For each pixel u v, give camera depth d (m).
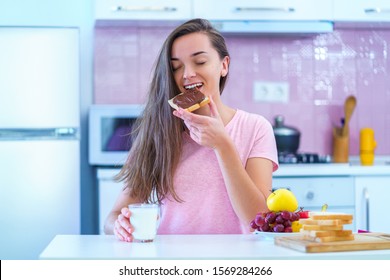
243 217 1.73
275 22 3.87
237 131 1.90
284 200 1.61
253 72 4.16
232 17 3.80
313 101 4.21
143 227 1.51
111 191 3.44
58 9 4.03
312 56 4.21
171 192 1.83
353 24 4.05
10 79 3.42
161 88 1.87
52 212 3.44
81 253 1.33
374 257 1.31
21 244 3.41
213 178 1.83
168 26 4.06
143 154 1.88
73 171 3.46
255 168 1.85
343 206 3.54
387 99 4.23
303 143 4.19
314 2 3.87
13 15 3.99
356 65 4.25
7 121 3.42
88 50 4.06
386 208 3.58
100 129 3.57
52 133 3.50
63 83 3.46
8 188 3.41
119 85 4.05
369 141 4.04
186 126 1.89
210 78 1.84
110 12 3.71
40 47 3.45
